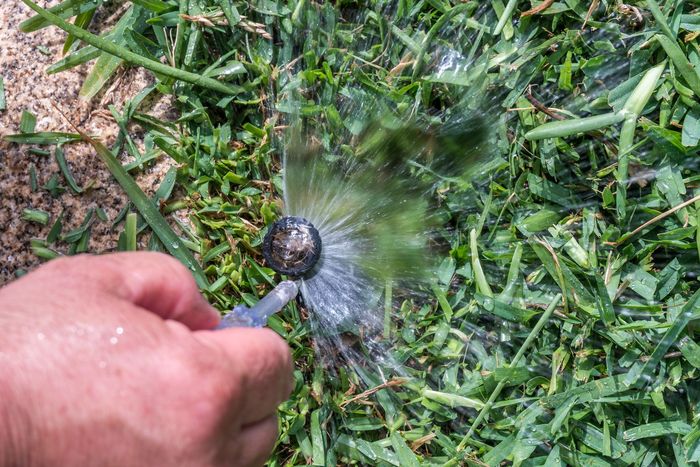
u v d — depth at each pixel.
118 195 1.59
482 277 1.51
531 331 1.52
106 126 1.60
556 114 1.52
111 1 1.63
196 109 1.57
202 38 1.58
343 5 1.62
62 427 0.69
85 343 0.72
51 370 0.69
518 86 1.56
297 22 1.58
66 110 1.61
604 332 1.49
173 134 1.60
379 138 1.57
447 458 1.53
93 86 1.60
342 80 1.59
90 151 1.59
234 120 1.62
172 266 0.87
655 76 1.44
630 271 1.50
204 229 1.59
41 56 1.62
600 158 1.54
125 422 0.71
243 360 0.80
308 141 1.59
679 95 1.47
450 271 1.55
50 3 1.64
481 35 1.55
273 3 1.58
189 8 1.56
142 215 1.57
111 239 1.58
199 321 0.92
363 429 1.56
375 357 1.58
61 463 0.70
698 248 1.42
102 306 0.75
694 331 1.47
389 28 1.59
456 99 1.58
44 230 1.57
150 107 1.61
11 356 0.69
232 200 1.60
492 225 1.57
